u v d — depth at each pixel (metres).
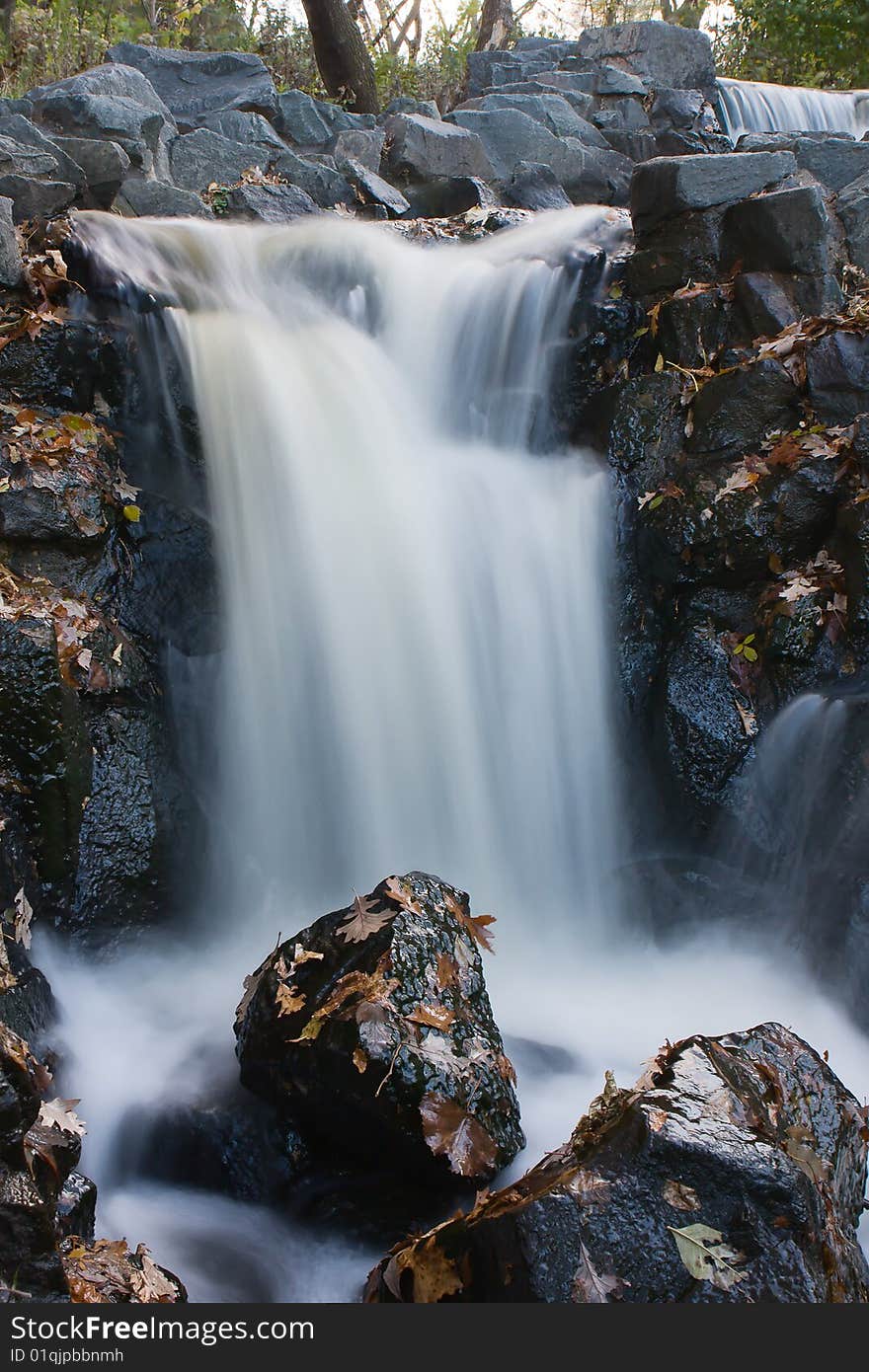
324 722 6.28
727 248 7.42
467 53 16.19
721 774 6.11
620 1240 3.13
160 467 6.55
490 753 6.53
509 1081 4.22
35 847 5.09
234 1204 4.24
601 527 6.91
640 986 5.82
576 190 11.66
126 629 5.98
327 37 13.28
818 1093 3.90
